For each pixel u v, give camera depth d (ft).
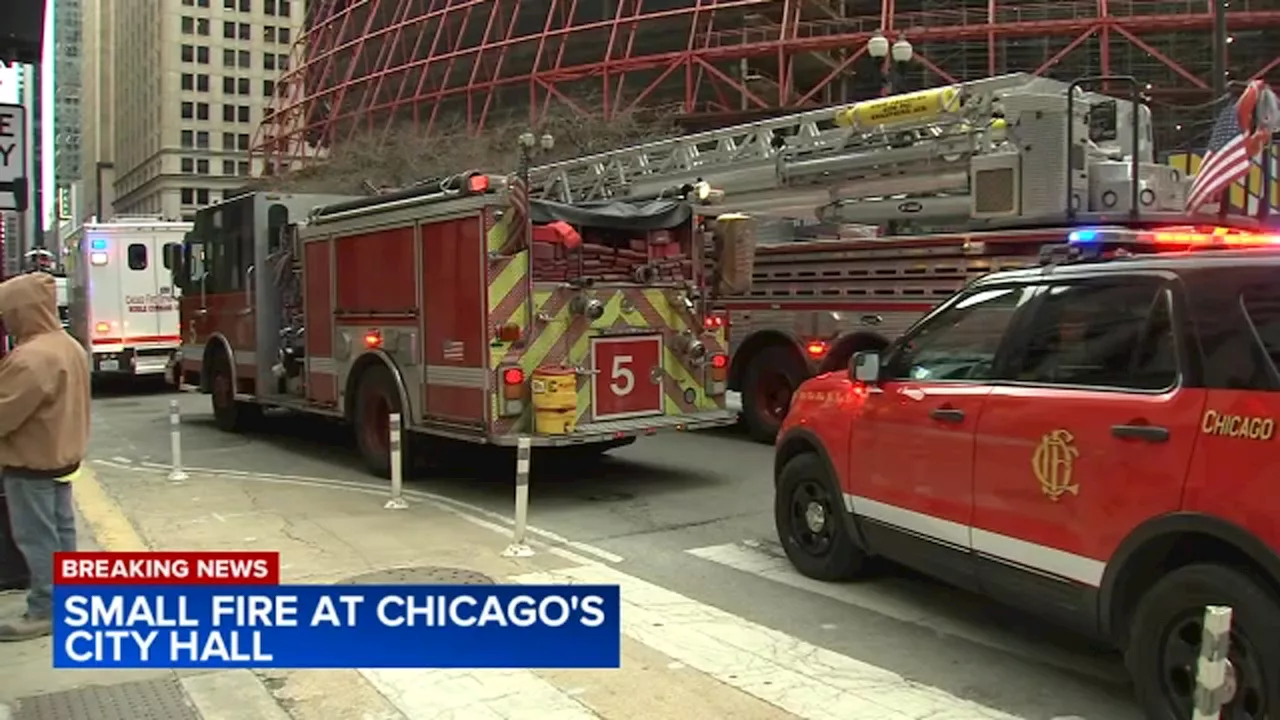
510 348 27.66
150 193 439.22
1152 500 13.07
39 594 17.15
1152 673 13.01
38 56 20.01
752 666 16.08
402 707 14.42
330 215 34.24
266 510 27.43
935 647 17.04
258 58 436.35
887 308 35.37
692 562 22.34
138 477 32.94
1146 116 35.17
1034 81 34.30
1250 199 32.94
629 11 199.93
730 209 44.16
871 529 18.95
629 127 153.58
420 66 229.45
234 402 43.50
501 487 30.99
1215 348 12.75
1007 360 16.08
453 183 28.40
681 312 31.14
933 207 36.88
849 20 180.14
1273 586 11.78
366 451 32.99
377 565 21.61
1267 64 161.89
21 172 19.97
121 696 14.75
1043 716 14.26
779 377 39.70
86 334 62.75
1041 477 14.87
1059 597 14.71
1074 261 16.02
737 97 185.68
